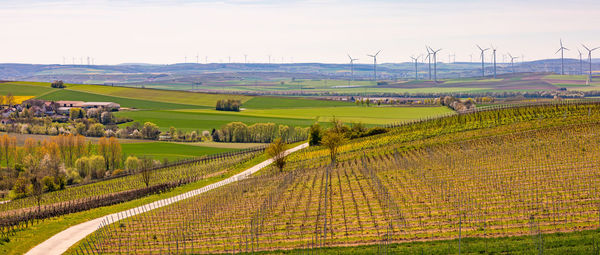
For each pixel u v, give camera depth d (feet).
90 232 231.71
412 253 159.43
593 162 254.27
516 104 487.61
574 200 196.65
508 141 333.83
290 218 214.28
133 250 195.00
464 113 481.05
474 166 279.08
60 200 369.91
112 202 311.47
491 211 193.16
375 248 166.91
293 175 325.83
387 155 362.74
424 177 265.75
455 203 208.95
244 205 252.01
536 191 214.28
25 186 406.82
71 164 575.38
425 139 392.47
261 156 477.36
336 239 181.27
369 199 231.50
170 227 224.53
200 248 188.03
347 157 386.93
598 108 393.91
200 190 333.83
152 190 347.15
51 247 209.67
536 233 163.84
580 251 146.41
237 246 185.68
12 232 235.20
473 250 156.87
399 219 194.90
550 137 324.60
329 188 264.93
